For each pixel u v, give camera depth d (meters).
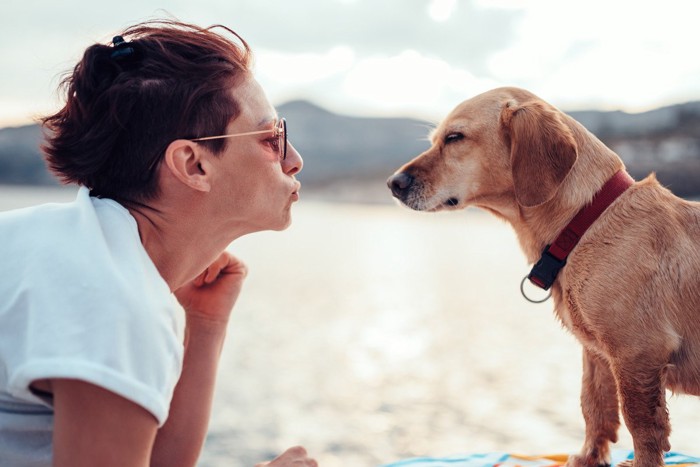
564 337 13.85
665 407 2.11
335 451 7.25
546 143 2.54
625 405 2.12
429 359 12.00
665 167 27.53
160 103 1.26
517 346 13.01
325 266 29.34
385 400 9.33
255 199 1.38
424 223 71.62
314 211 93.44
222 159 1.32
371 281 24.19
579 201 2.37
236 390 9.96
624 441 5.73
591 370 2.32
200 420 1.69
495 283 23.69
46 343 0.99
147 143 1.27
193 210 1.34
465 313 17.31
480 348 12.88
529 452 6.87
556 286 2.37
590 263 2.23
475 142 2.89
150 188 1.30
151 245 1.34
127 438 1.02
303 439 7.62
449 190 2.96
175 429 1.67
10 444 1.15
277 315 17.06
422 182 2.99
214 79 1.30
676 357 2.16
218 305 1.77
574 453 2.35
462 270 28.09
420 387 9.99
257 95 1.39
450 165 2.96
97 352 0.99
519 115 2.69
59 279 1.05
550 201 2.48
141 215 1.31
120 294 1.04
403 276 25.81
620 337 2.13
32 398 1.07
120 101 1.25
